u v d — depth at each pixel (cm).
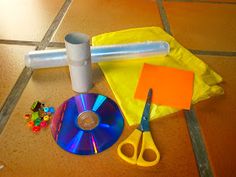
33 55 61
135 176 41
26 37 74
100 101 53
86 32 78
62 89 57
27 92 56
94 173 41
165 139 47
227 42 76
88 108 52
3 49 69
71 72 53
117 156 44
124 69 63
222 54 70
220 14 90
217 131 49
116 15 87
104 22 83
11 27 79
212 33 80
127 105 53
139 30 79
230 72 63
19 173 41
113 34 76
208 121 51
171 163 43
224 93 57
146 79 59
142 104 54
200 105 54
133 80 60
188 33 79
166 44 68
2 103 53
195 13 90
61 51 62
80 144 45
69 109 51
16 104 53
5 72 61
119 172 42
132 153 44
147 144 45
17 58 66
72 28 80
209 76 61
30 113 51
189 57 67
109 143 45
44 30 78
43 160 43
